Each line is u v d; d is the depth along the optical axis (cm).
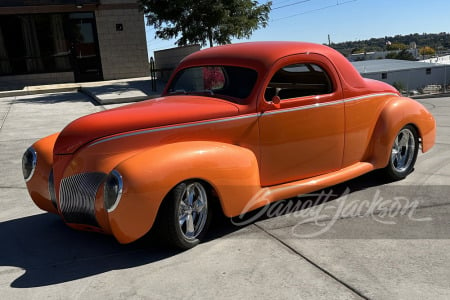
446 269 314
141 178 319
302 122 423
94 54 1934
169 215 340
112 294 301
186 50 1557
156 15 1786
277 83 420
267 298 288
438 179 521
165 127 364
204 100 406
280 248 357
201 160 347
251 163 383
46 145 419
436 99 1480
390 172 506
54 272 336
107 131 354
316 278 308
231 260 340
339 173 462
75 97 1502
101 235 402
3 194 543
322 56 442
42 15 1842
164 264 339
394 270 315
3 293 307
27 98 1531
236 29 1756
